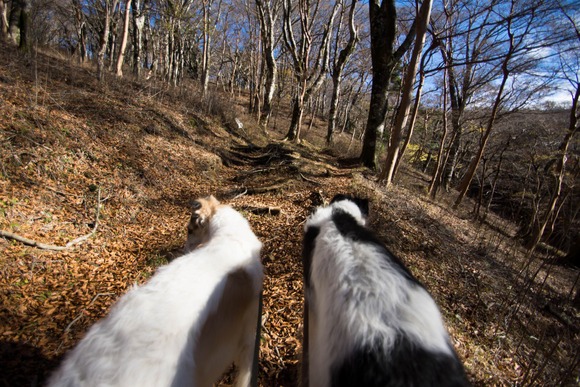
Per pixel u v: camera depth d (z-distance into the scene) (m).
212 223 2.58
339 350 1.11
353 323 1.11
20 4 15.15
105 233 6.06
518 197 18.09
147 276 4.88
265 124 23.14
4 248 4.57
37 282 4.28
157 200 8.25
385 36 13.93
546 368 4.11
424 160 33.34
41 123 7.96
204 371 1.69
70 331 3.54
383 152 20.41
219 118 17.83
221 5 36.28
